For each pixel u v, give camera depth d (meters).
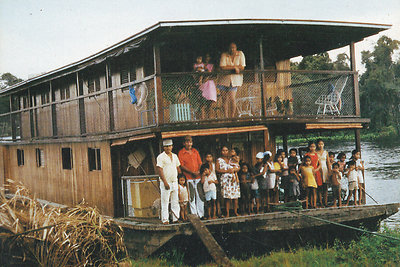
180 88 10.48
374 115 49.66
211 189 9.58
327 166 10.84
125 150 11.43
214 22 9.75
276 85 12.93
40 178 16.81
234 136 11.45
